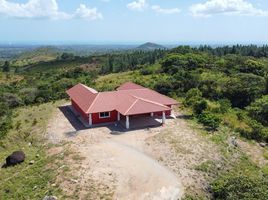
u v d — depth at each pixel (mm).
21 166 31141
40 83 88375
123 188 26469
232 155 34781
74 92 51844
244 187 24969
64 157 32188
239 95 60812
